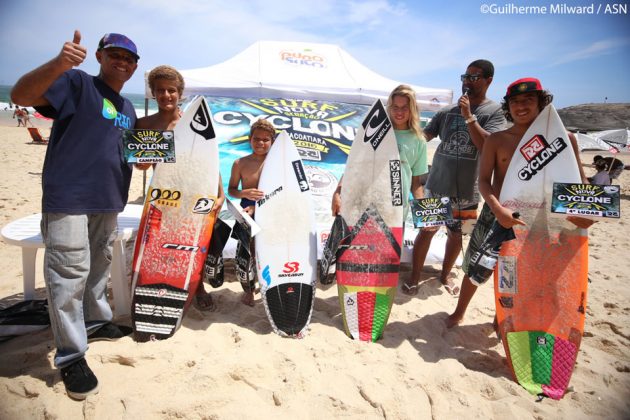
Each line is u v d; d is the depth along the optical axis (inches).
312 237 118.3
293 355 93.2
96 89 81.6
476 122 114.3
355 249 113.6
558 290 96.6
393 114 113.1
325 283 110.7
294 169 120.2
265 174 118.6
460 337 110.8
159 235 106.2
